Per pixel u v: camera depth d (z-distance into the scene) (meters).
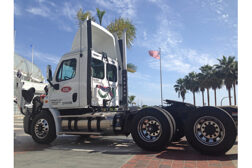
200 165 4.02
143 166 4.00
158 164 4.12
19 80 8.27
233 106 5.35
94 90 6.61
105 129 6.26
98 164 4.20
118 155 4.98
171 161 4.34
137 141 5.44
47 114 7.00
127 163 4.23
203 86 56.06
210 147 4.75
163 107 5.95
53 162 4.41
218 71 50.59
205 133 4.89
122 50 8.05
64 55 6.97
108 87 7.23
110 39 7.79
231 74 48.47
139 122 5.48
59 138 8.52
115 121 6.15
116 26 14.78
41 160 4.60
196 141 4.91
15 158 4.80
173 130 5.32
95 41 7.39
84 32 6.73
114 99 7.47
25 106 8.12
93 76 6.65
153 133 5.33
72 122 6.67
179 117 5.79
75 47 6.87
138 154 5.05
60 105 6.80
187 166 3.96
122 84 7.85
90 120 6.47
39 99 7.62
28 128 7.59
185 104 5.78
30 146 6.60
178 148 5.75
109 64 7.42
